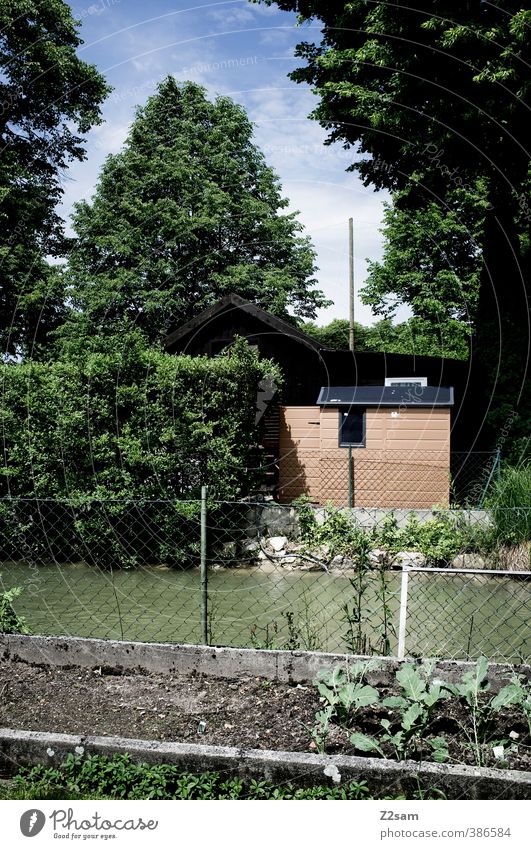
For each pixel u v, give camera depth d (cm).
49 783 323
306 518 1156
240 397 1340
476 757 329
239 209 2659
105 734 354
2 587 923
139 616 732
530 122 1488
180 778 321
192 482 1223
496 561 1020
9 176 2055
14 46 2122
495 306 1712
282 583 952
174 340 2050
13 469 1162
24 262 2122
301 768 314
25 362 1273
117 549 1117
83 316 2227
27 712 379
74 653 450
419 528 1091
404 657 428
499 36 1367
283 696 401
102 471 1172
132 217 2498
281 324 1881
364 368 1933
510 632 643
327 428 1599
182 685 418
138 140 2645
